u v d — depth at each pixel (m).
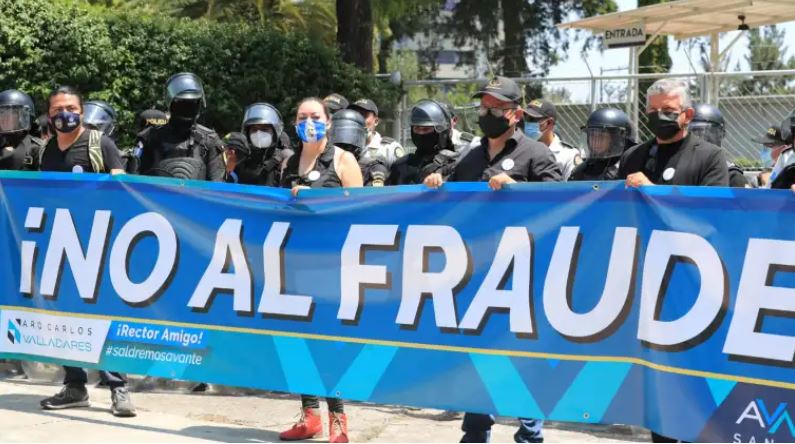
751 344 4.16
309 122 5.58
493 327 4.79
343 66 12.67
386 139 7.82
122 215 5.85
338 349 5.21
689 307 4.30
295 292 5.34
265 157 6.77
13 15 10.72
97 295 5.92
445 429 6.38
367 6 14.03
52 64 10.92
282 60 12.14
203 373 5.59
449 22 27.55
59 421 6.09
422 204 5.00
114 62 11.24
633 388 4.46
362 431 6.23
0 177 6.23
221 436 5.86
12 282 6.21
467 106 11.61
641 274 4.43
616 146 5.86
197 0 20.47
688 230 4.30
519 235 4.74
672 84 4.45
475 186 4.86
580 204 4.59
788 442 4.07
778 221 4.13
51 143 6.32
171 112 6.35
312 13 19.95
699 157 4.47
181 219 5.67
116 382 6.27
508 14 27.34
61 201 6.05
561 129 10.91
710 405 4.24
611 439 6.16
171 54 11.62
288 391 5.34
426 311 4.97
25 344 6.16
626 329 4.47
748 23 12.47
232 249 5.52
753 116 10.38
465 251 4.88
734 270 4.21
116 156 6.25
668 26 12.88
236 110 12.00
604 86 10.69
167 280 5.70
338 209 5.22
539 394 4.68
